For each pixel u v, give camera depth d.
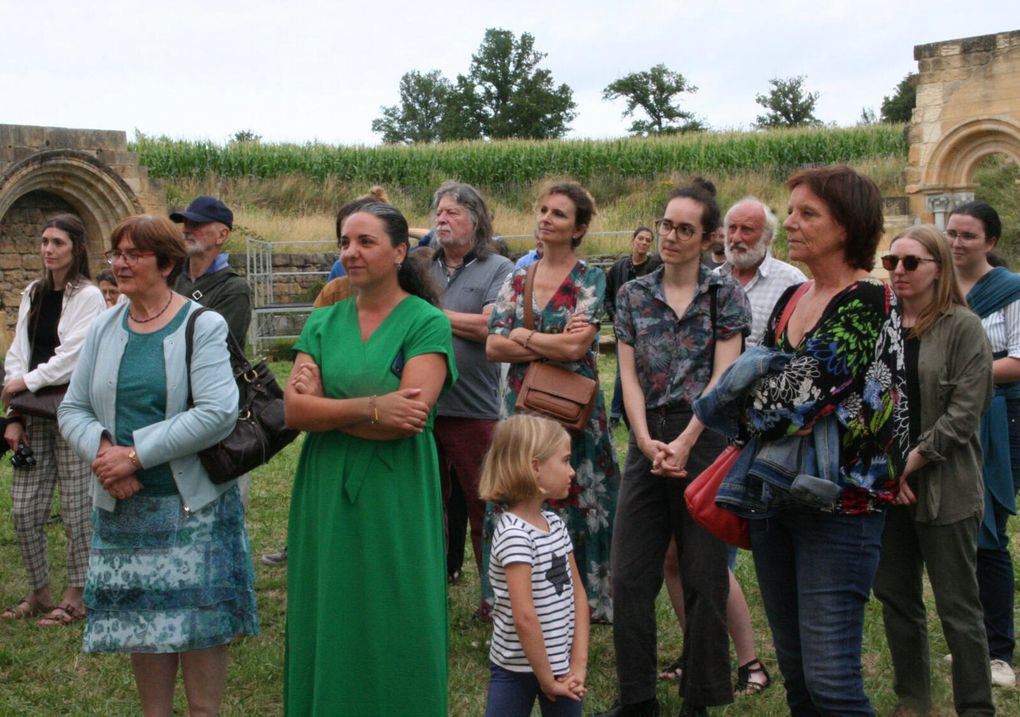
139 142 30.28
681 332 3.95
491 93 83.00
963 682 3.89
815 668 3.00
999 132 21.14
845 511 2.99
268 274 19.86
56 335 5.12
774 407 2.98
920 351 3.89
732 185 31.31
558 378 4.41
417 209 30.42
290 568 3.46
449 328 3.48
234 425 3.52
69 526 5.16
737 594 4.39
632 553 3.98
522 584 3.12
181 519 3.42
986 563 4.48
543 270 4.59
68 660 4.68
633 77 84.12
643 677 3.98
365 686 3.29
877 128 34.62
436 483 3.48
